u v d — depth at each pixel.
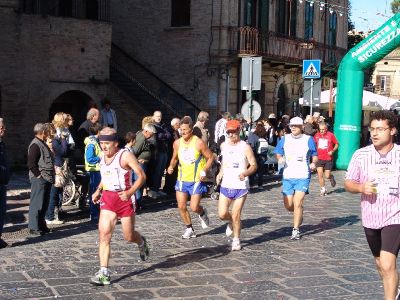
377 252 6.50
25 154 19.73
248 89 17.72
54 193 11.41
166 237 10.49
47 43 20.03
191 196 10.25
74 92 22.19
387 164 6.22
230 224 10.14
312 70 20.73
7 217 11.72
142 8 27.16
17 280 7.61
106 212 7.66
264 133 17.84
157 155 14.45
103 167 7.69
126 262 8.65
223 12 25.22
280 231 11.32
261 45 26.08
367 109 29.47
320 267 8.61
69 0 24.16
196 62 25.86
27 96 19.72
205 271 8.26
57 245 9.67
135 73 27.03
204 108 25.69
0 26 19.05
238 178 9.57
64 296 7.00
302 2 30.75
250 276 8.05
